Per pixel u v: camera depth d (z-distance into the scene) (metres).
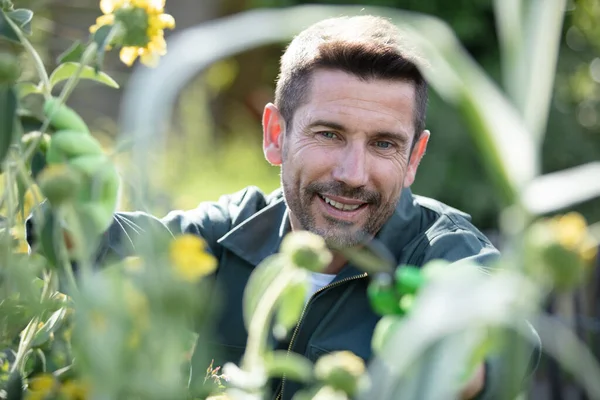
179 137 6.94
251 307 1.37
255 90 11.47
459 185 8.21
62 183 1.12
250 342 1.30
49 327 1.59
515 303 0.90
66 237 1.46
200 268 1.02
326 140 2.36
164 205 1.79
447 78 0.94
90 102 7.50
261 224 2.62
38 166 1.58
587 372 1.00
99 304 0.96
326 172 2.35
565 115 8.83
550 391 4.04
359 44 2.31
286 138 2.48
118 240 1.75
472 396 1.34
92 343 0.96
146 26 1.46
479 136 0.92
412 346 0.84
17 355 1.51
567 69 8.93
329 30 2.37
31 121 1.60
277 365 1.27
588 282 3.71
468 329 0.89
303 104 2.37
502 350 0.98
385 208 2.40
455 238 2.42
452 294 0.87
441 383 0.86
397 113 2.33
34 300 1.40
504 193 0.92
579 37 9.11
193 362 1.31
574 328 3.74
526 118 0.91
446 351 0.87
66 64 1.65
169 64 0.96
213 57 0.99
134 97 0.94
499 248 4.35
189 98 7.68
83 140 1.34
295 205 2.45
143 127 0.93
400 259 2.48
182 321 0.97
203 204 2.84
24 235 2.01
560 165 8.86
